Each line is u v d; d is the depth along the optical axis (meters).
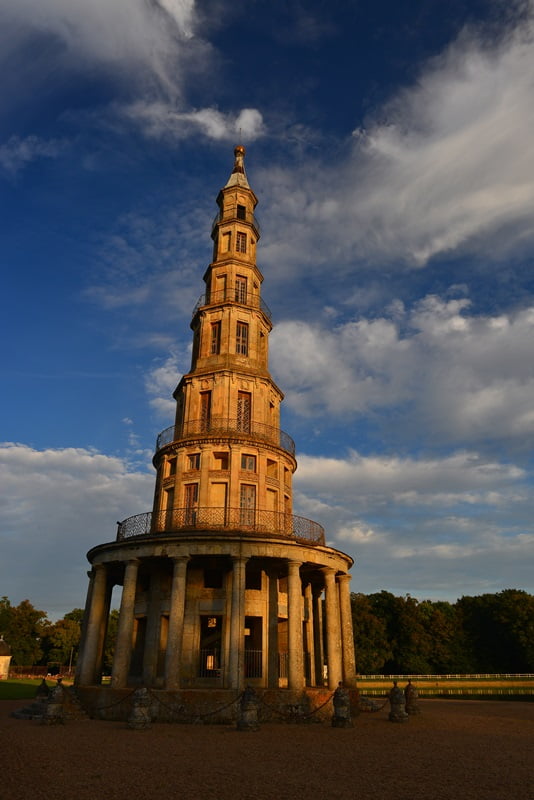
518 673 81.19
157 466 41.31
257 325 43.69
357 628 79.88
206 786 13.18
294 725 26.73
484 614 86.19
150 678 32.03
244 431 38.69
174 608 29.64
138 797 12.06
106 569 34.81
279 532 35.22
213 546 30.81
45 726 25.03
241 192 49.38
